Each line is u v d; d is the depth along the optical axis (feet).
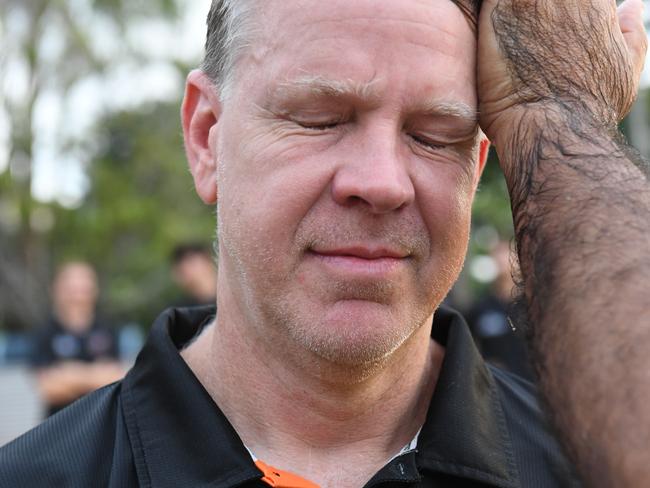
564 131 3.73
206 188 4.30
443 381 4.14
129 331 16.29
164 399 4.03
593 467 3.06
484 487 3.95
